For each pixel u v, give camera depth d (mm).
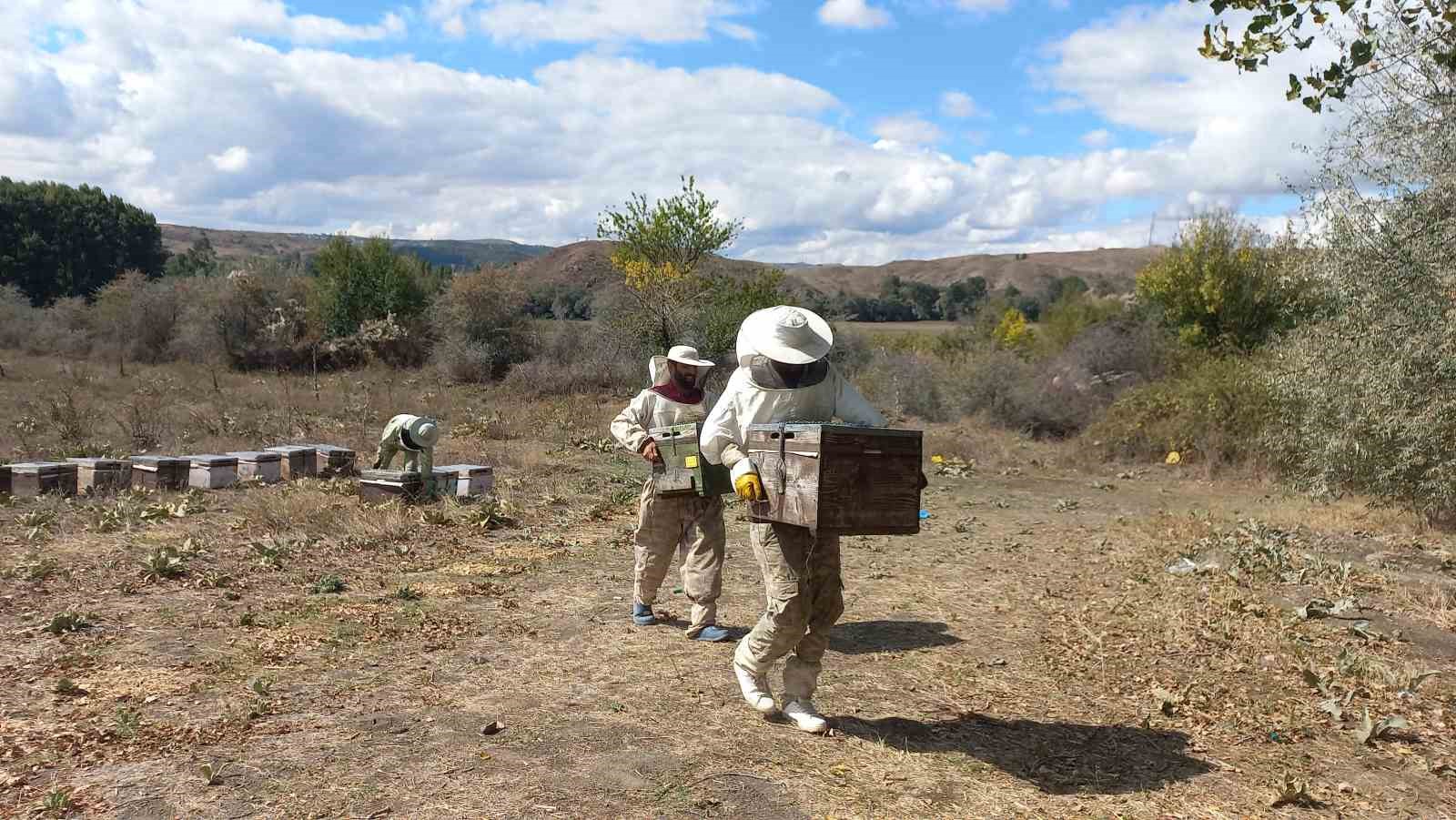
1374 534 9492
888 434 3850
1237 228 21094
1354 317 9906
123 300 29344
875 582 7602
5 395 17703
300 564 7309
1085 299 24250
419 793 3434
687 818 3307
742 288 21328
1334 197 9852
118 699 4316
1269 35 4777
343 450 11797
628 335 22312
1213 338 21000
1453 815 3604
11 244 55625
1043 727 4449
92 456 12086
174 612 5824
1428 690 5023
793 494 3846
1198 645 5777
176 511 8984
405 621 5844
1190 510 11648
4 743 3762
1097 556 8805
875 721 4438
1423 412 9367
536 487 11398
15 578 6512
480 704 4434
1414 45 8078
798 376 4207
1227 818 3529
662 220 21000
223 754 3721
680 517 5785
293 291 28562
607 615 6199
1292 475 12414
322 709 4285
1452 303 9117
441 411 18750
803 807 3449
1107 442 17234
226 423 15414
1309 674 5047
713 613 5707
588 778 3605
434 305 28234
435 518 9047
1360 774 3988
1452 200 9188
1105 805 3602
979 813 3494
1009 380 20453
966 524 10594
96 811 3203
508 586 6910
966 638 5984
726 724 4281
